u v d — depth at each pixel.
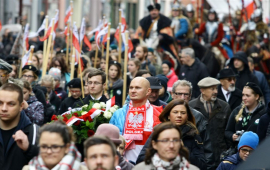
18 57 27.14
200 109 19.95
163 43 34.25
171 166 12.13
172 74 28.36
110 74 23.53
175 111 15.33
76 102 19.44
